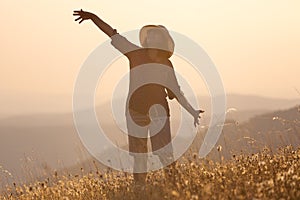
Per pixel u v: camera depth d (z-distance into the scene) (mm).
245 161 12039
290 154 12164
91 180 12281
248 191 9406
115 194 11266
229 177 10688
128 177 12211
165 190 9805
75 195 11914
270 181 9508
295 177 9891
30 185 12562
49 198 12094
